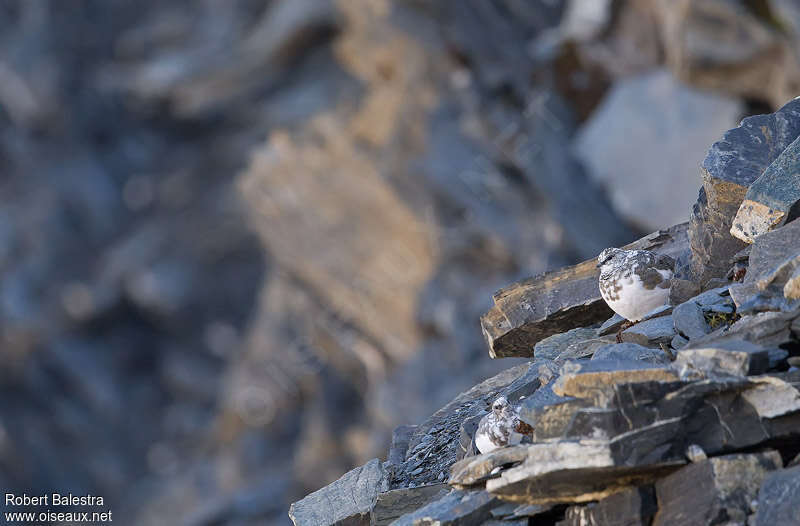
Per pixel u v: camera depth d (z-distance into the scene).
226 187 65.31
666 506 4.73
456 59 36.44
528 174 32.41
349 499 6.99
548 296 7.75
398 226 39.44
